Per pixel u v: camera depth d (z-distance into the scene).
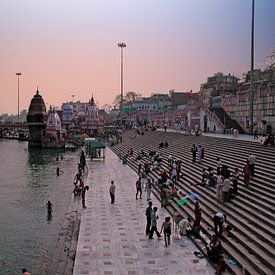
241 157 30.00
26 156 71.69
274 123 44.19
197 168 31.27
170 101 128.12
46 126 91.38
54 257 16.91
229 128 53.88
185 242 18.33
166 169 35.19
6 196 34.69
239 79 93.19
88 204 26.97
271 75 55.41
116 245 18.17
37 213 28.30
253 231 16.42
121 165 48.69
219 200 21.39
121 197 29.14
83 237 19.45
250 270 13.73
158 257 16.50
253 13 43.16
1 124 125.56
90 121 109.81
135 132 78.31
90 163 51.16
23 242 21.69
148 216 19.47
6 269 17.92
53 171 51.00
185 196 24.75
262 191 20.61
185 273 14.77
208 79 97.44
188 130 57.06
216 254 15.55
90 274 14.89
